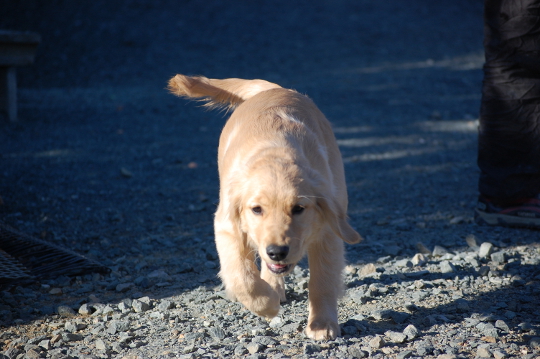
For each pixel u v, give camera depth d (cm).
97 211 1023
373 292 653
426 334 536
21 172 1233
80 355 518
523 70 814
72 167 1296
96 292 698
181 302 657
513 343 499
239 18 3191
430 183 1180
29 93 2092
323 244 570
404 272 718
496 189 863
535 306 593
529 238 822
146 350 530
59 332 578
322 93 2109
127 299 652
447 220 941
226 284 565
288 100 681
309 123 645
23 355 521
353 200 1097
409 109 1888
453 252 784
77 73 2392
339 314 608
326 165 607
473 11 3381
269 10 3334
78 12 3005
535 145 822
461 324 555
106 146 1494
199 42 2834
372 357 491
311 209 526
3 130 1580
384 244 838
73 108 1898
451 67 2456
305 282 700
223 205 582
